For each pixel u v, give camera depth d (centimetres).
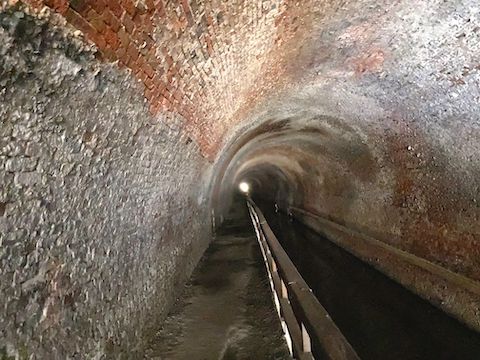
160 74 359
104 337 332
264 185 3641
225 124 742
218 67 464
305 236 1802
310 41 540
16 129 206
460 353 646
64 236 268
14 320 212
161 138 446
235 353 453
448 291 723
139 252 446
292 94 793
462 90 540
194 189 856
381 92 675
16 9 177
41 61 206
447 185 719
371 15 475
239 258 1050
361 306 857
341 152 1143
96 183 313
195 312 615
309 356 311
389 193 969
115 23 254
